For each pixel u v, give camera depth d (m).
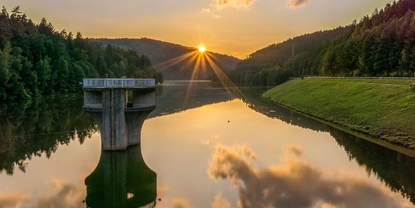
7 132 41.31
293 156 30.34
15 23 113.31
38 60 105.75
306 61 180.12
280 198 20.31
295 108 69.81
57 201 19.94
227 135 40.09
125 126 30.69
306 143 35.75
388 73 81.94
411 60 75.50
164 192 21.44
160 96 106.94
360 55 90.69
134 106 32.50
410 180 23.45
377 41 84.44
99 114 29.77
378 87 55.81
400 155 30.33
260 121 52.41
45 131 42.00
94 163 27.92
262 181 23.47
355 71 91.62
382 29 90.56
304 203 19.50
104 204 19.73
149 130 43.12
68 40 139.88
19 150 32.19
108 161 28.30
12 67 84.12
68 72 108.94
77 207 19.12
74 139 37.16
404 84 53.91
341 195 20.78
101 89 29.39
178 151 31.80
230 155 30.58
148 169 26.30
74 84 112.94
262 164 27.77
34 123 48.16
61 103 76.19
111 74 148.50
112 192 21.67
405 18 84.75
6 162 28.02
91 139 37.16
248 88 164.12
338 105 56.78
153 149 32.38
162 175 24.86
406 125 36.69
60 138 37.72
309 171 25.73
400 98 45.34
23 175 24.66
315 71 150.38
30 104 73.56
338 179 23.81
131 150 30.92
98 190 22.03
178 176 24.62
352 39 103.62
